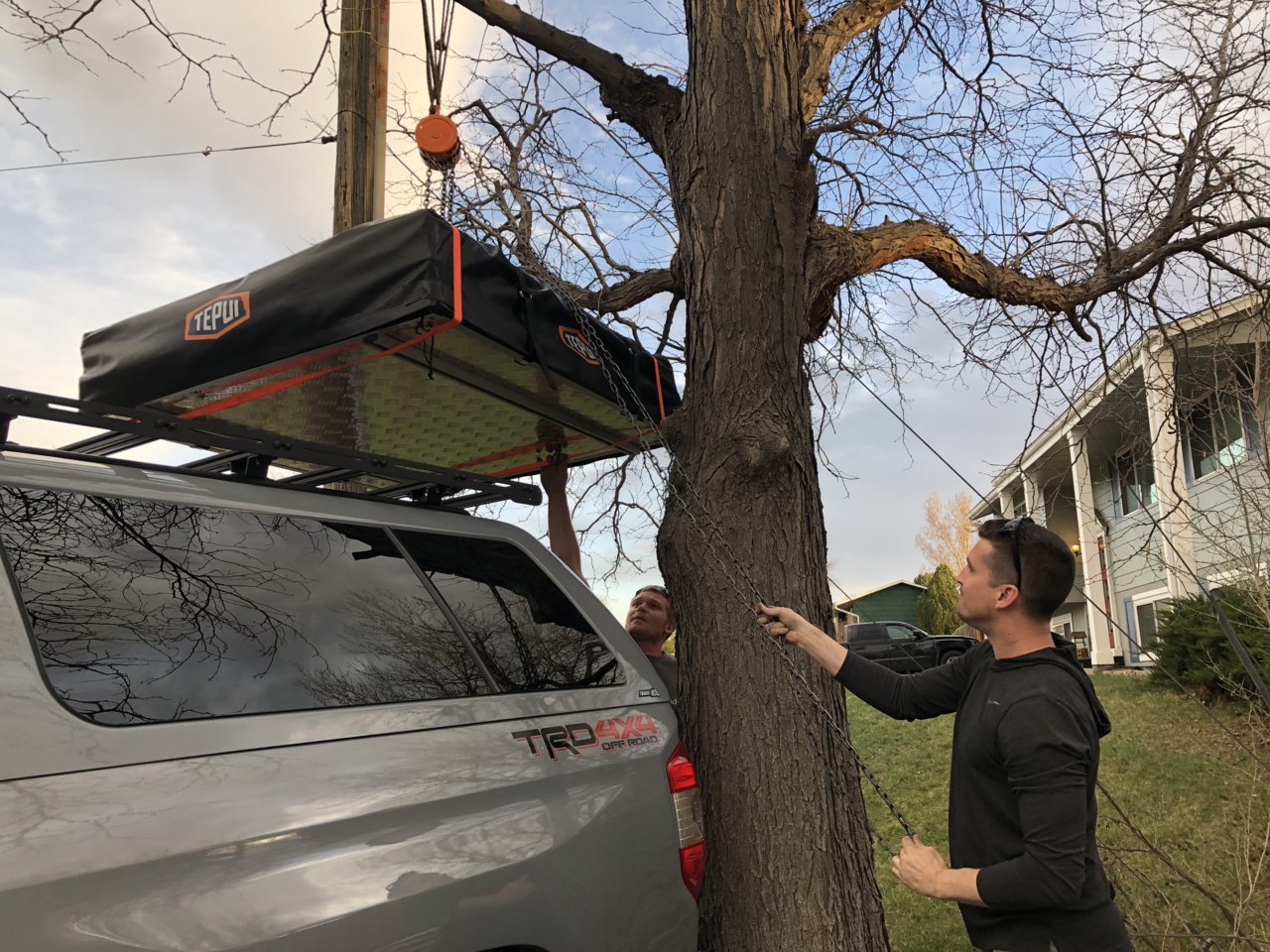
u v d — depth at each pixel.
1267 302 5.33
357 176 5.15
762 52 3.88
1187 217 4.98
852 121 4.11
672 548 3.59
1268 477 5.84
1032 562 2.16
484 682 2.30
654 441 3.92
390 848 1.85
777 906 3.17
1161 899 4.72
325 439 3.53
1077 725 2.00
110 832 1.53
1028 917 2.05
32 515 1.75
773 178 3.78
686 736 3.49
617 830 2.33
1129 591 18.61
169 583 1.86
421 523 2.48
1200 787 7.20
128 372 2.91
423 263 2.40
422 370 2.87
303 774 1.81
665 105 4.27
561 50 4.34
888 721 12.80
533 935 2.04
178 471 2.07
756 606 3.27
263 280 2.66
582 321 3.26
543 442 3.90
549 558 2.82
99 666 1.68
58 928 1.42
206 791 1.67
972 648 2.51
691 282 3.85
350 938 1.72
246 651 1.89
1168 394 5.70
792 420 3.65
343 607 2.13
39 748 1.54
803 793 3.28
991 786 2.10
